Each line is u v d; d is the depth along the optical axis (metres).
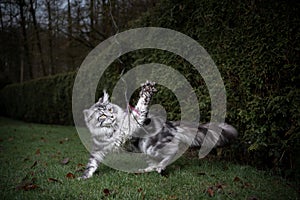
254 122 2.04
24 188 1.65
